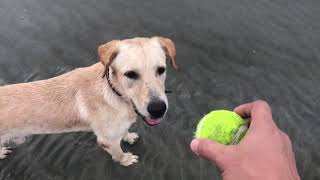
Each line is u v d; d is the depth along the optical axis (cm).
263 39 92
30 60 88
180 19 98
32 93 59
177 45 91
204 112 75
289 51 89
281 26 96
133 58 48
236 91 79
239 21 98
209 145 28
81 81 59
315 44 91
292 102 77
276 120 73
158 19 98
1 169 66
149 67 48
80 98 59
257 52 89
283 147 26
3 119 58
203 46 90
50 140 71
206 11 101
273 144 26
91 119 59
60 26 97
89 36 94
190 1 104
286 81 81
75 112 60
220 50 89
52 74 85
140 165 67
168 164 67
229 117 34
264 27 96
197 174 65
